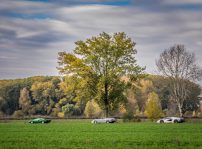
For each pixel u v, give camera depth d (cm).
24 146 3212
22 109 16462
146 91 15012
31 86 17388
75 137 4100
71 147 3156
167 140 3694
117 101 8725
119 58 8688
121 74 8600
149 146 3234
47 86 16688
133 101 14325
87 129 5562
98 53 8631
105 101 8738
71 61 8638
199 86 11106
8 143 3456
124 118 8669
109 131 5119
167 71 9675
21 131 5144
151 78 15125
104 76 8525
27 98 16675
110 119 8162
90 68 8612
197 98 12406
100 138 3953
